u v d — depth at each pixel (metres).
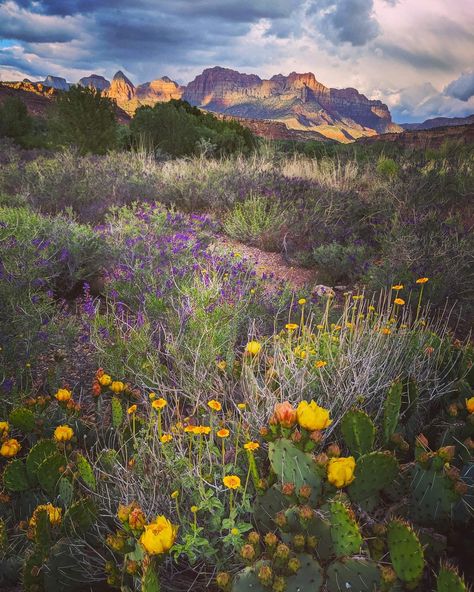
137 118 16.73
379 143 16.14
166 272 5.23
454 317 5.46
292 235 8.22
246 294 4.80
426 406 3.07
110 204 9.03
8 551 2.32
